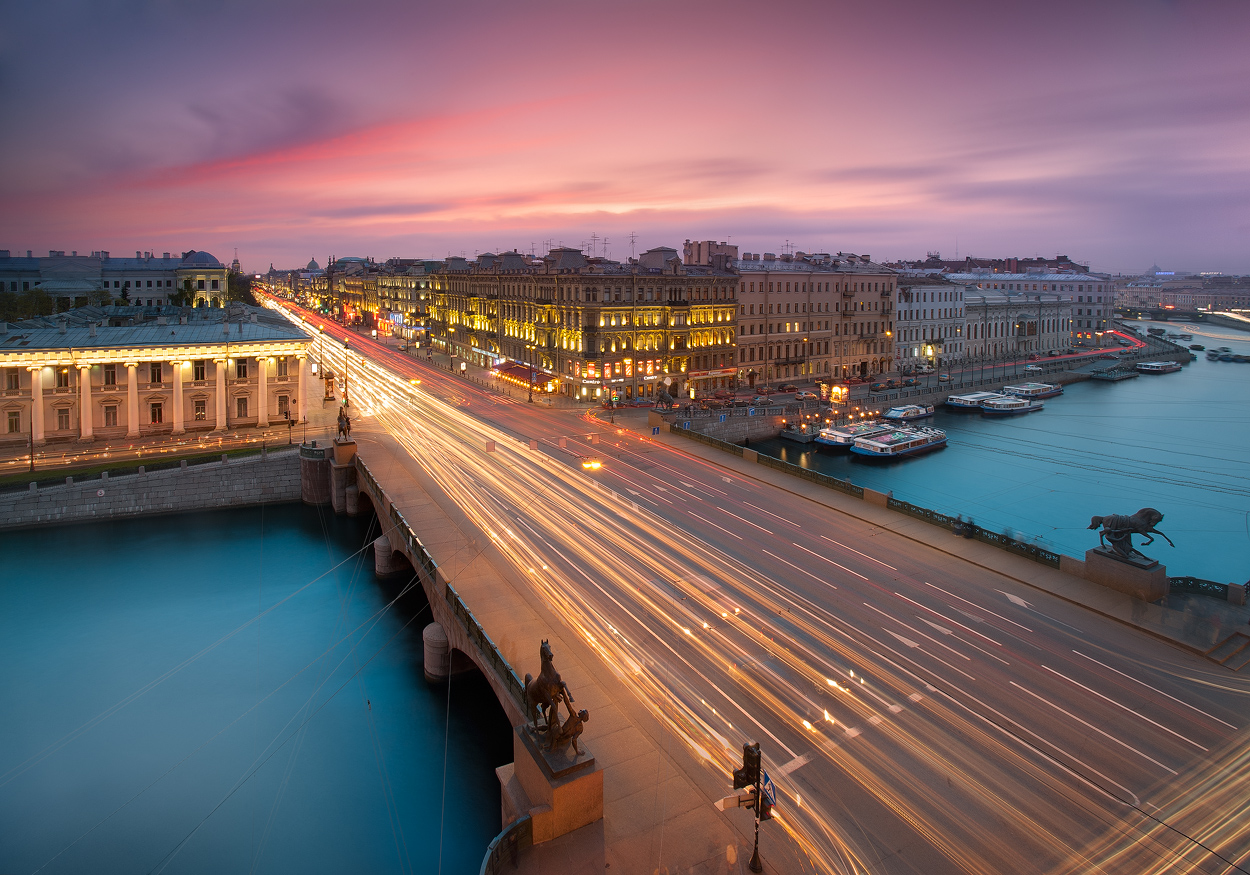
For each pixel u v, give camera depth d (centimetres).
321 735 3206
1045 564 4025
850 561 4144
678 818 2102
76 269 17300
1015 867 1945
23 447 6762
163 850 2564
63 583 4766
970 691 2791
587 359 9406
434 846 2578
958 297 14312
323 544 5578
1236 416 10844
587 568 3978
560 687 2067
